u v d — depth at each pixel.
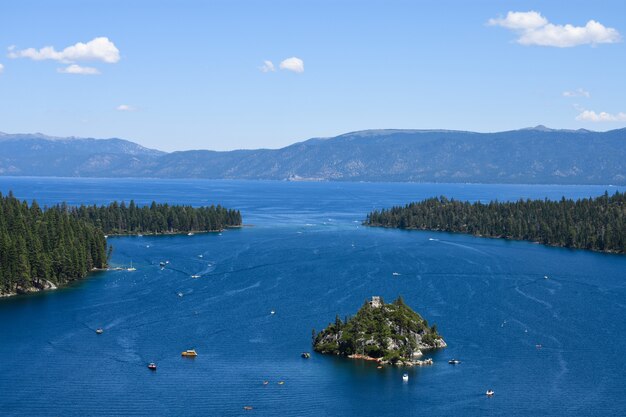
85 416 167.25
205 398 178.25
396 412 171.38
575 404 177.38
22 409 170.62
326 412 171.25
